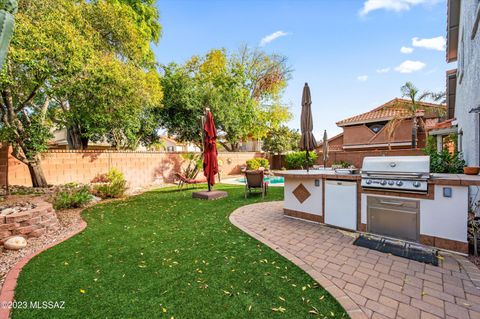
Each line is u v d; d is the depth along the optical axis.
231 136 17.12
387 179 3.46
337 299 2.12
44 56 5.32
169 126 13.92
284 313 1.95
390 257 2.96
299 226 4.32
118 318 1.89
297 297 2.17
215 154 7.65
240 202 6.61
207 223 4.60
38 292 2.25
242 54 20.11
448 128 7.97
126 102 8.25
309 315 1.92
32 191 6.74
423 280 2.43
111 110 8.55
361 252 3.13
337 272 2.61
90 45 6.21
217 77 17.06
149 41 13.62
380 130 16.17
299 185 4.72
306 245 3.40
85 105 7.88
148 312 1.97
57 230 4.20
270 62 20.27
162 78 12.77
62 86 6.59
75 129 11.57
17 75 5.60
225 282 2.43
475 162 4.75
